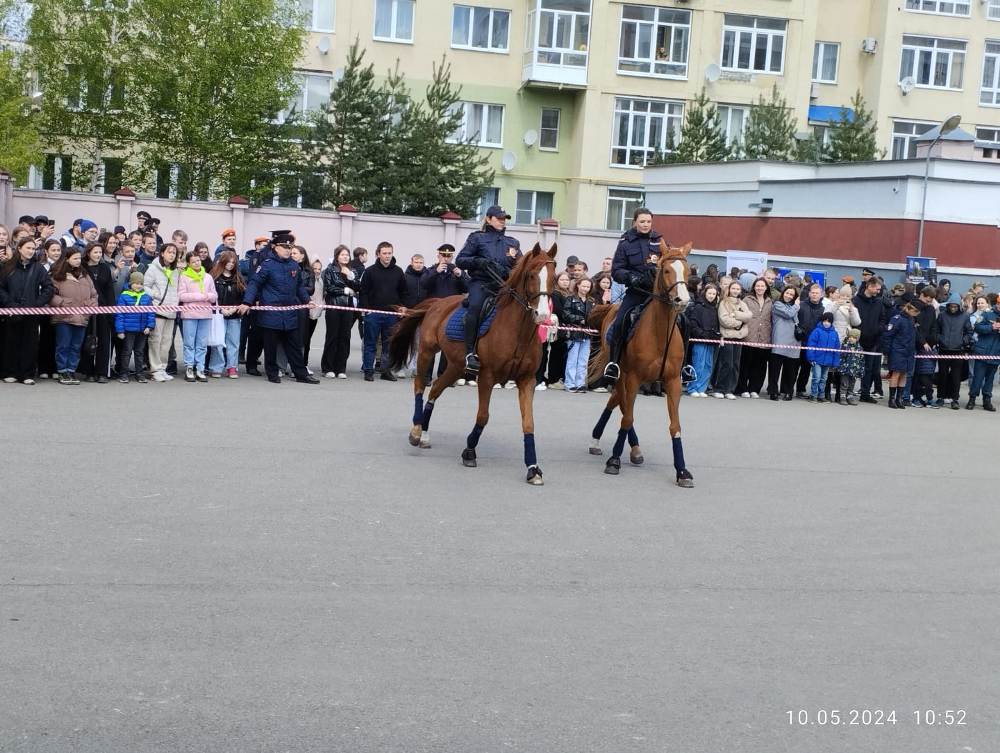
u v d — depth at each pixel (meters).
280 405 14.91
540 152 46.12
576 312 18.62
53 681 5.82
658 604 7.68
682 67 45.72
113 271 16.22
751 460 13.34
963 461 14.29
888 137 48.09
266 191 38.72
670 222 35.03
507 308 11.34
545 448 13.25
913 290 20.97
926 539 9.98
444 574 8.00
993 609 8.05
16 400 13.95
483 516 9.72
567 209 46.47
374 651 6.46
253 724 5.46
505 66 45.56
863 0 48.59
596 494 10.94
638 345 11.73
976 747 5.73
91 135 39.66
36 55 38.84
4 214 31.08
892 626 7.55
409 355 13.54
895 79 47.91
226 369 17.89
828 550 9.41
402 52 44.84
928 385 20.52
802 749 5.57
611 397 12.98
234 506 9.45
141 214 19.14
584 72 44.97
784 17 46.12
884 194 27.81
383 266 18.39
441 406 15.91
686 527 9.86
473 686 6.05
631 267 12.23
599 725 5.67
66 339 15.46
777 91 42.38
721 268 32.75
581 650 6.69
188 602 7.08
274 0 39.09
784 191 30.69
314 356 21.86
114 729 5.35
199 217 33.59
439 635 6.78
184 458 11.18
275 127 38.94
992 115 48.56
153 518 8.94
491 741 5.42
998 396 22.97
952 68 48.19
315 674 6.09
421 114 38.38
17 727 5.31
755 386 20.06
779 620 7.52
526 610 7.36
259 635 6.60
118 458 10.98
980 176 27.59
